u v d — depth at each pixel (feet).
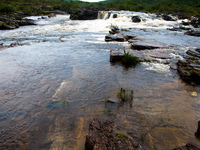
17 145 11.99
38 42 48.93
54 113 15.69
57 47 42.83
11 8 143.84
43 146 11.82
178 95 19.12
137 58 32.12
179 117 14.98
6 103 17.38
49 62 30.71
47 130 13.44
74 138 12.49
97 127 12.56
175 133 12.95
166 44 45.11
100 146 10.57
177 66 28.53
